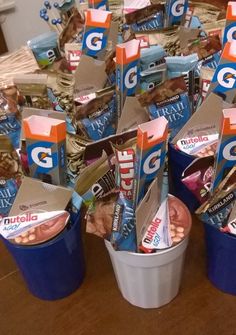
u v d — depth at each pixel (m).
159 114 0.73
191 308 0.69
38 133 0.60
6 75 0.90
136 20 0.91
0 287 0.76
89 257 0.79
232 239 0.60
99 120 0.73
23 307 0.73
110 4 1.01
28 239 0.63
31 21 1.81
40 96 0.75
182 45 0.89
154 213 0.64
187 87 0.76
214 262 0.68
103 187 0.64
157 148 0.57
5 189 0.66
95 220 0.60
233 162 0.60
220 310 0.68
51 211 0.66
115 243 0.59
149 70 0.76
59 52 0.89
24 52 1.02
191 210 0.81
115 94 0.73
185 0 0.89
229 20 0.80
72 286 0.73
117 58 0.68
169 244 0.60
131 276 0.65
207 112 0.71
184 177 0.63
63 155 0.63
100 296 0.73
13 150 0.65
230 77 0.69
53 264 0.67
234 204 0.60
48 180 0.64
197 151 0.72
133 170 0.59
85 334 0.67
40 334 0.68
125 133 0.63
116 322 0.69
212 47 0.82
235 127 0.56
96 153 0.63
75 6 0.95
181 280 0.73
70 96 0.78
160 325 0.67
